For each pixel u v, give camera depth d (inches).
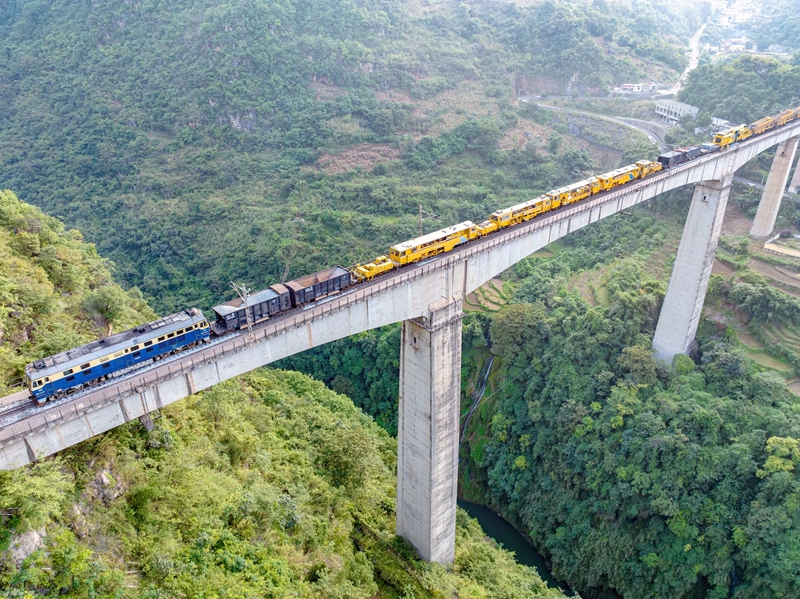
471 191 5497.1
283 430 2834.6
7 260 2380.7
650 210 4842.5
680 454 3036.4
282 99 6525.6
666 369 3516.2
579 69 7007.9
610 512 3105.3
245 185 5979.3
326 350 4722.0
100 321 2536.9
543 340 3949.3
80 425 1530.5
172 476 1945.1
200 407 2418.8
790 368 3427.7
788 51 7578.7
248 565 1770.4
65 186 6432.1
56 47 7480.3
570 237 5078.7
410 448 2397.9
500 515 3624.5
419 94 6722.4
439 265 2182.6
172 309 5007.4
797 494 2768.2
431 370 2198.6
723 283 3806.6
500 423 3791.8
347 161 6043.3
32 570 1376.7
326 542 2176.4
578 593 3080.7
